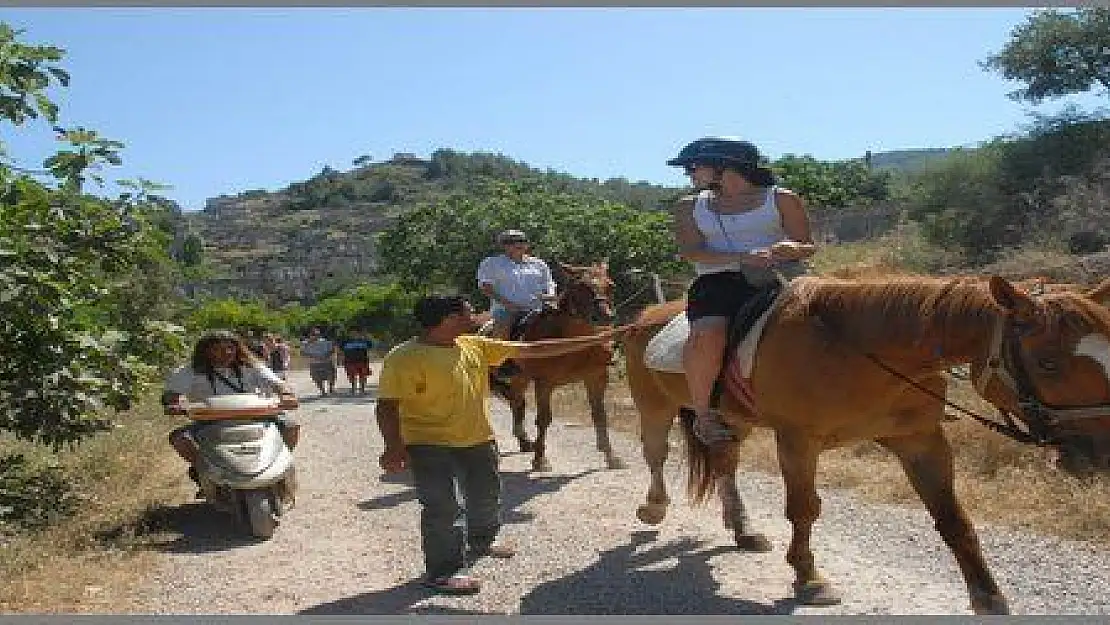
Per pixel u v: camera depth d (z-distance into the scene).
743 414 5.73
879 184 43.91
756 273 5.56
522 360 10.12
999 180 26.58
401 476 10.14
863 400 5.15
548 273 10.78
